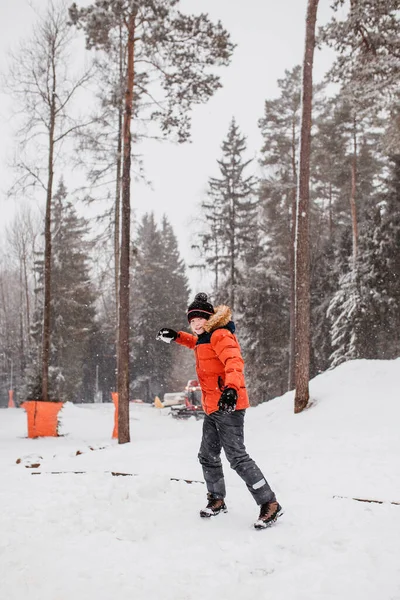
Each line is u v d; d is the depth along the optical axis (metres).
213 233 31.98
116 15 13.21
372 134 28.55
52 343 37.25
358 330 26.00
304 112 11.81
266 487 3.71
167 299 53.06
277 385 32.31
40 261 40.34
